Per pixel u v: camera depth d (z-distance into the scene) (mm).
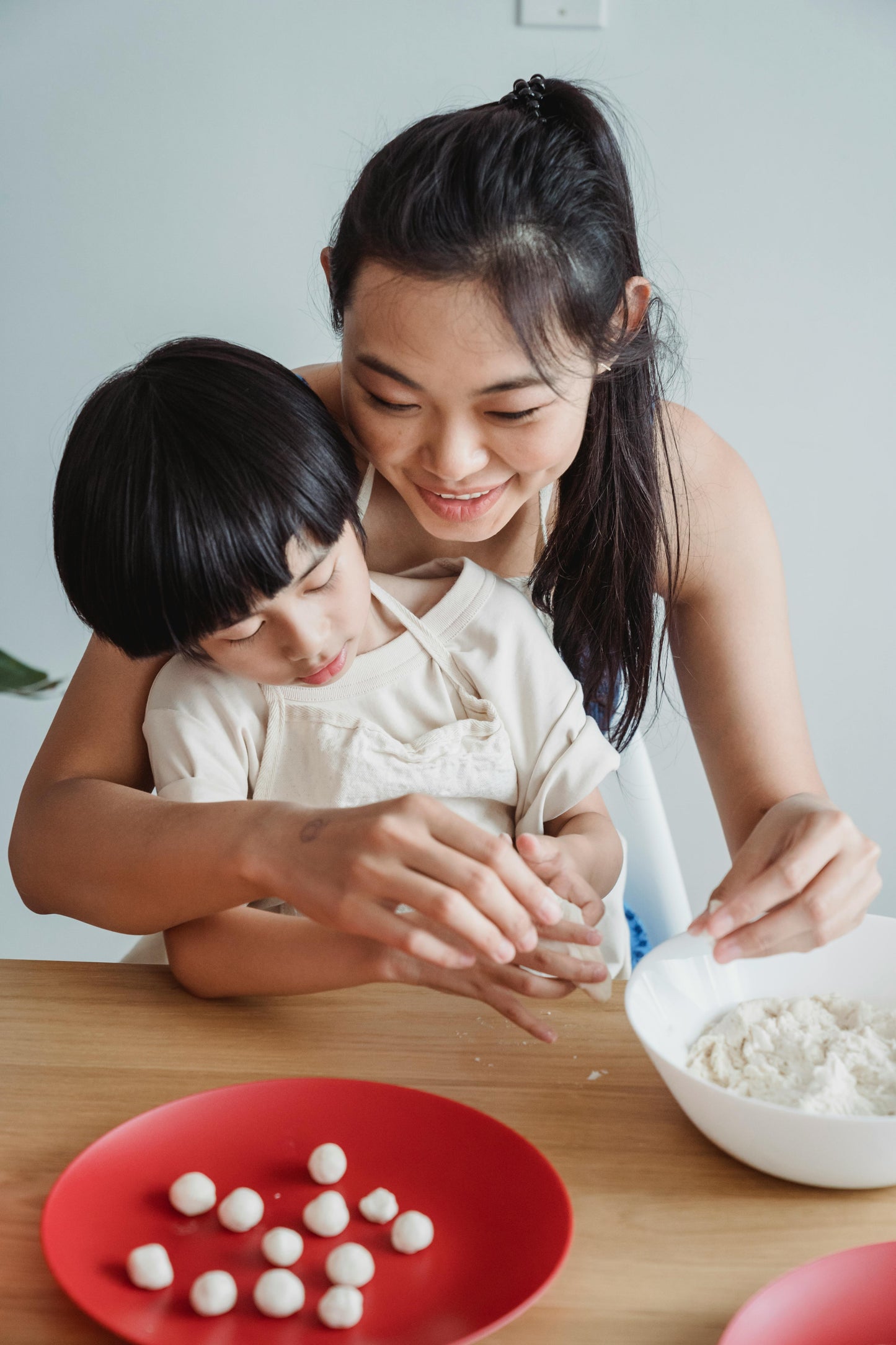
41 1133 660
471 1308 530
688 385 1924
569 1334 520
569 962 734
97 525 765
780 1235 581
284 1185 615
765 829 762
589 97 937
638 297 878
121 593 775
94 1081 710
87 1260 556
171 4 1829
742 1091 650
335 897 675
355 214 781
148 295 1961
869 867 714
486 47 1817
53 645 2117
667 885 1286
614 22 1793
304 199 1903
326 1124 648
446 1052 746
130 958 1106
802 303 1884
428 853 654
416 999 808
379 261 741
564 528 999
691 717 1104
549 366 755
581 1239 577
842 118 1810
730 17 1781
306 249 1925
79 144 1897
